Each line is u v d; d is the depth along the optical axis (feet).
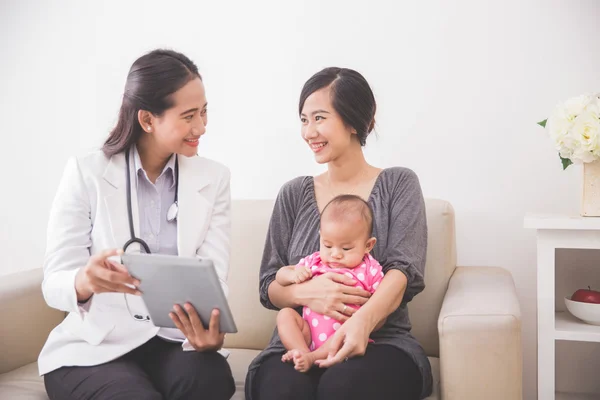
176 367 4.51
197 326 4.39
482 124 6.75
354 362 4.46
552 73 6.54
